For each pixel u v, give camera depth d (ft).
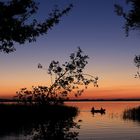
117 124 211.20
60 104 63.41
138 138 144.05
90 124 214.07
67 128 61.31
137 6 48.85
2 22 34.42
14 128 146.72
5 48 35.78
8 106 165.17
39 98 63.31
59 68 63.00
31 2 35.19
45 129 61.46
